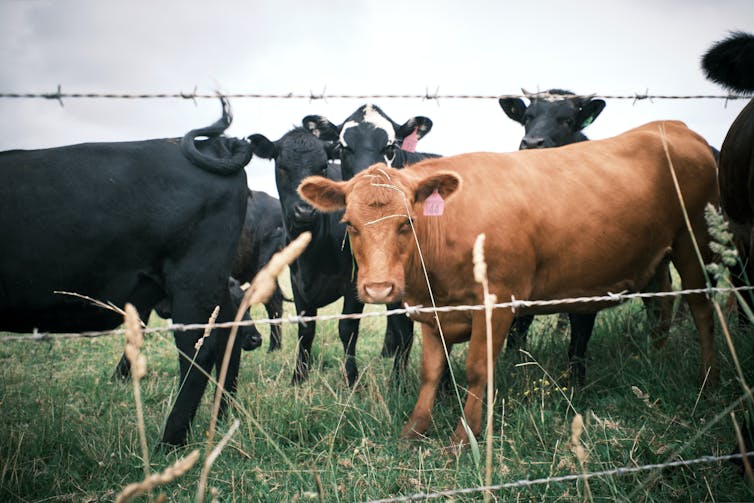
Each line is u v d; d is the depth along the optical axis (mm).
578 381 4543
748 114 3973
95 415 4426
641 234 4375
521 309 4113
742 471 2834
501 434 3496
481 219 3799
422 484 3002
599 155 4484
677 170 4520
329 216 5773
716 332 4797
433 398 3900
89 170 3617
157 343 7105
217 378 4598
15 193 3436
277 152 6172
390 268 3459
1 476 3098
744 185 3990
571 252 4145
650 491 2746
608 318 5633
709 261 4613
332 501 2844
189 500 2945
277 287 8039
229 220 4031
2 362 5984
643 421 3594
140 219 3686
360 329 7934
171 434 3717
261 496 2982
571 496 2689
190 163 3912
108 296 3705
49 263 3477
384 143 6188
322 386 4543
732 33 3873
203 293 3918
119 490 3141
